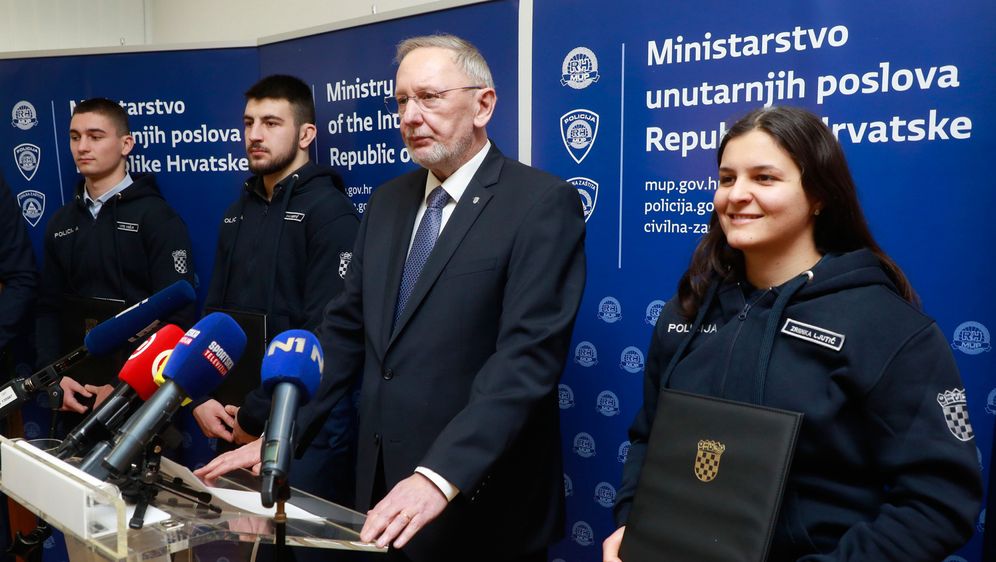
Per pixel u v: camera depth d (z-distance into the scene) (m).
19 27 3.53
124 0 3.83
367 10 3.13
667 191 2.00
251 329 2.28
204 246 2.96
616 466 2.17
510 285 1.59
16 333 2.86
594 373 2.18
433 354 1.63
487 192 1.70
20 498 1.11
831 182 1.24
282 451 0.94
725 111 1.88
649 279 2.05
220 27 3.63
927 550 1.10
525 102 2.18
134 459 1.03
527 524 1.69
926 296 1.67
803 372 1.20
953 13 1.60
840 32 1.72
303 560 1.99
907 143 1.67
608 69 2.04
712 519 1.14
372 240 1.83
